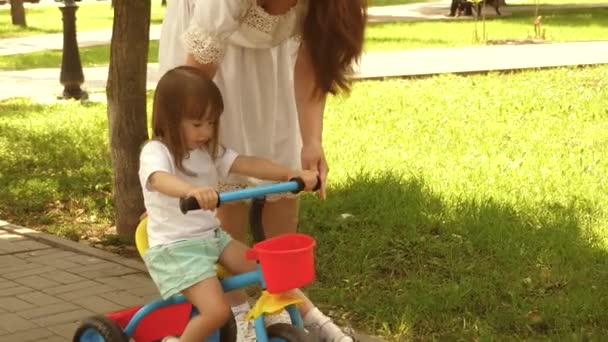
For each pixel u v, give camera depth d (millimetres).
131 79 6121
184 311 3633
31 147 9273
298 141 4105
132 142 6215
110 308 4980
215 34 3609
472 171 7758
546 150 8695
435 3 37281
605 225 6230
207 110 3422
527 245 5789
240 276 3430
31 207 7211
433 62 16438
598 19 26688
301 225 6359
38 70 16469
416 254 5754
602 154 8492
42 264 5785
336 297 5008
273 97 3990
